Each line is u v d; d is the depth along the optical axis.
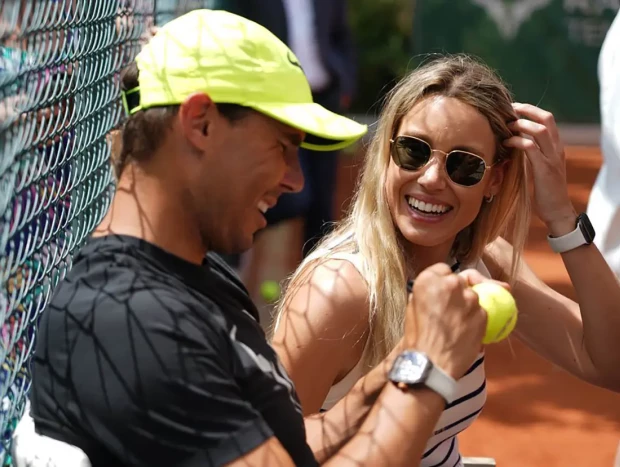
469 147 3.29
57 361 2.15
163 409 2.09
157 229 2.28
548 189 3.64
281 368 2.44
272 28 7.80
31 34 2.69
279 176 2.36
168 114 2.27
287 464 2.14
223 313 2.30
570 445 7.05
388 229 3.29
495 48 19.06
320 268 3.26
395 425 2.30
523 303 3.88
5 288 2.49
